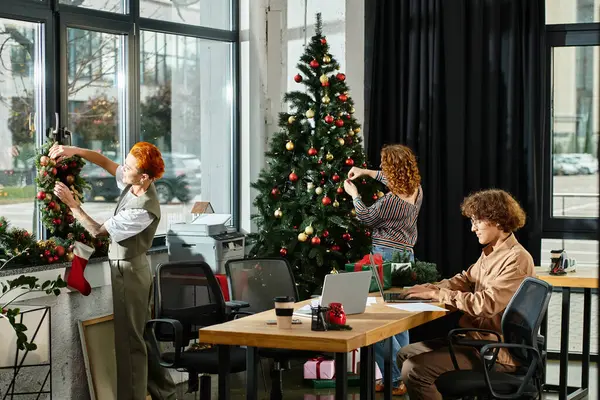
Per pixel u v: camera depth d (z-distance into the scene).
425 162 6.91
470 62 6.87
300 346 3.64
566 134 6.98
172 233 5.91
